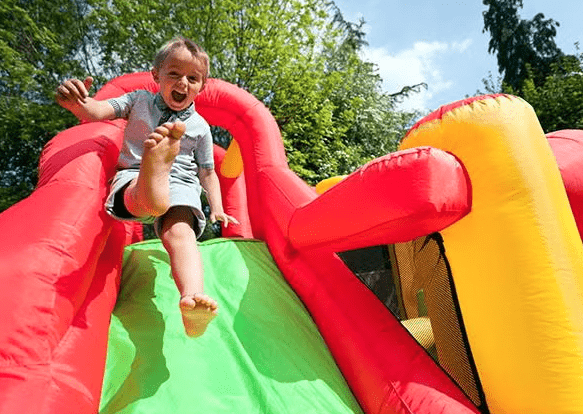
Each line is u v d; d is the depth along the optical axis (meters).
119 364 1.96
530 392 1.69
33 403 1.28
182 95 2.32
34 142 11.45
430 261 2.26
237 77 11.74
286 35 12.03
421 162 1.79
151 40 11.43
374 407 1.87
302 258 2.71
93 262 1.89
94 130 2.58
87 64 12.17
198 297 1.69
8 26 10.98
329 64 15.06
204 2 11.12
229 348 2.09
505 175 1.81
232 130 3.88
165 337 2.10
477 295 1.83
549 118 16.03
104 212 2.10
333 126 14.09
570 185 2.34
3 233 1.66
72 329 1.71
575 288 1.75
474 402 1.90
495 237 1.80
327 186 3.97
